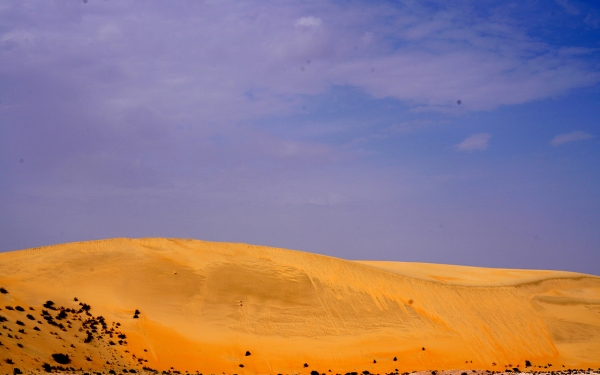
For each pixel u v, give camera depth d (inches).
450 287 3189.0
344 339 2496.3
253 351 2278.5
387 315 2760.8
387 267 3676.2
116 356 1953.7
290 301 2691.9
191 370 2069.4
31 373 1456.7
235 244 3129.9
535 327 3053.6
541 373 2188.7
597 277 3885.3
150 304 2422.5
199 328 2343.8
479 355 2659.9
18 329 1763.0
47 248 2815.0
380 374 2287.2
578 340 3009.4
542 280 3629.4
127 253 2795.3
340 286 2903.5
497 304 3159.5
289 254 3110.2
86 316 2175.2
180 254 2913.4
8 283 2333.9
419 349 2546.8
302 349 2364.7
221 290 2659.9
